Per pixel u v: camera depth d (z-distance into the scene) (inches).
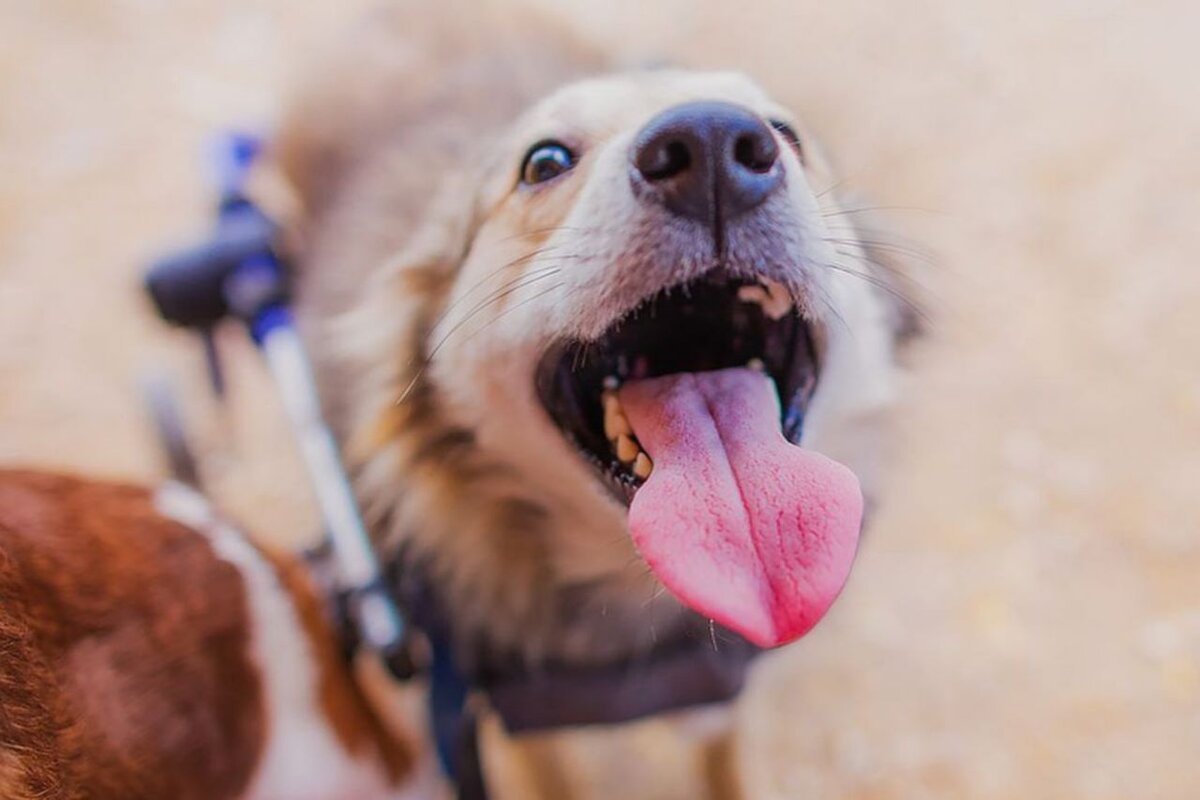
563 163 16.5
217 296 21.5
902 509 29.0
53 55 46.2
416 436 18.4
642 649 19.4
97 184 40.6
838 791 25.5
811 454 15.5
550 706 19.9
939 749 25.7
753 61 38.3
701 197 14.5
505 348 16.4
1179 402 30.9
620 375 17.3
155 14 48.3
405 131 23.7
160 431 28.0
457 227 18.3
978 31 43.6
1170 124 39.3
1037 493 29.2
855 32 43.4
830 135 23.8
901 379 19.6
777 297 16.5
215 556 16.8
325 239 22.9
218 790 16.2
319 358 21.3
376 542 19.5
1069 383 31.5
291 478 31.3
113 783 14.7
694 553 14.6
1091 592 27.5
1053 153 38.4
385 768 19.0
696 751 25.3
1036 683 26.3
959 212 36.4
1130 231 35.7
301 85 26.9
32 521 15.0
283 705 17.2
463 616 19.4
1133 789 24.8
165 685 15.5
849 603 27.5
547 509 18.2
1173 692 25.8
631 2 43.4
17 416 33.4
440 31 27.0
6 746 12.2
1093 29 43.6
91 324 35.7
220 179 24.8
